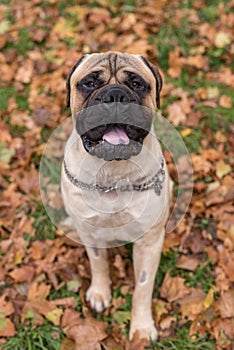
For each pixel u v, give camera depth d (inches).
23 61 88.9
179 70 85.6
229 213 70.7
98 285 62.9
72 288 64.4
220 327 60.6
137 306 59.7
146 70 53.0
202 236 68.6
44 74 87.6
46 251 67.5
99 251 59.8
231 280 64.2
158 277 65.3
